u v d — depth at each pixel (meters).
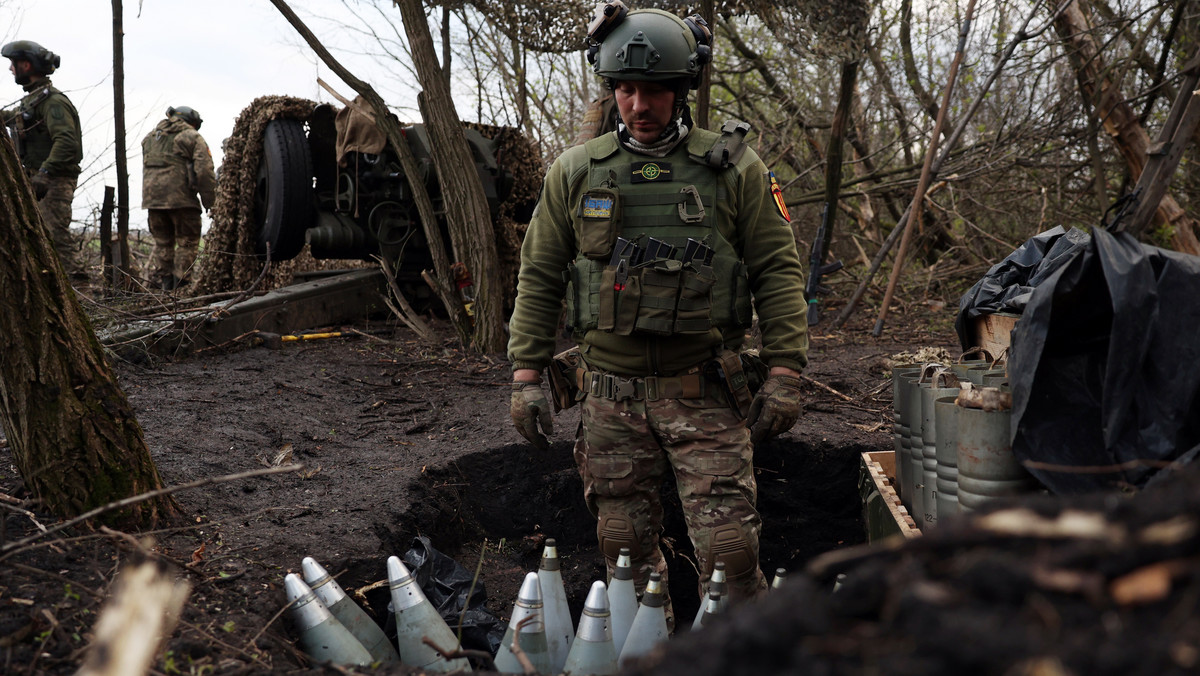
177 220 7.75
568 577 3.29
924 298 7.60
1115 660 0.76
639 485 2.40
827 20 5.85
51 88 6.57
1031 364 1.89
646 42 2.16
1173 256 1.92
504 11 6.22
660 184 2.29
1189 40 6.39
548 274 2.46
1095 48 6.27
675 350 2.32
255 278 6.90
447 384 4.77
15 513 2.09
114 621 1.11
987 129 8.29
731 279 2.32
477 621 2.38
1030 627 0.81
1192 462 1.59
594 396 2.41
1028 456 1.86
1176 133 3.70
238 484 2.89
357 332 5.89
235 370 4.72
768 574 3.55
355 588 2.33
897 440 2.82
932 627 0.83
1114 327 1.82
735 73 8.93
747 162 2.35
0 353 2.11
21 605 1.68
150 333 4.73
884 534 2.78
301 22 5.12
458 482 3.39
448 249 6.64
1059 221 7.98
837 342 6.07
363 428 3.89
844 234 9.24
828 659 0.85
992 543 0.95
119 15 5.78
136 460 2.25
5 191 2.10
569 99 9.97
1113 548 0.88
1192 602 0.81
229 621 1.85
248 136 6.56
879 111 8.98
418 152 6.37
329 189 7.04
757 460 3.68
